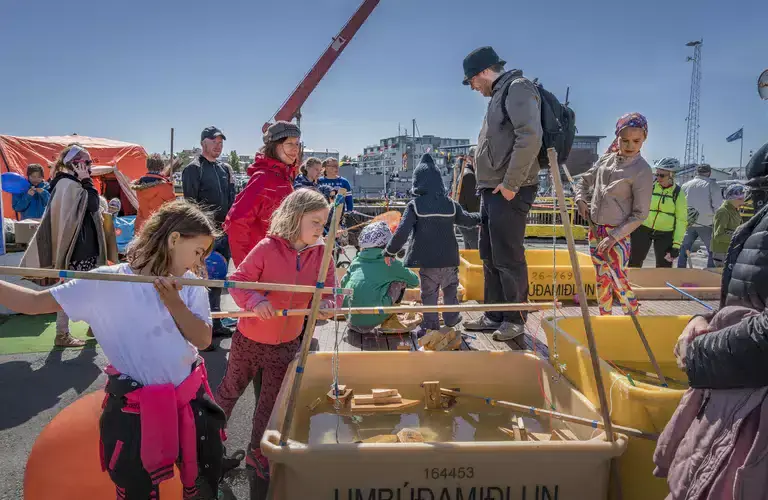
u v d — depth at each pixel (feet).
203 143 17.29
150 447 6.21
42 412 11.93
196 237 6.59
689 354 5.32
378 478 6.79
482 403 9.70
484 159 13.70
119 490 6.64
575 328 10.98
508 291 14.17
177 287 6.25
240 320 9.26
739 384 4.87
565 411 8.93
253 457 9.09
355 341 15.08
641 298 19.97
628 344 11.21
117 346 6.38
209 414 7.08
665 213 21.33
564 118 13.11
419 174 14.83
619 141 13.70
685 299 19.95
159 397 6.31
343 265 26.68
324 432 8.73
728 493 4.88
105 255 15.84
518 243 13.80
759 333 4.61
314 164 22.99
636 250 21.97
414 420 9.18
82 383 13.55
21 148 42.73
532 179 13.43
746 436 4.88
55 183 14.98
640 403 7.29
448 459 6.77
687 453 5.42
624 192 13.71
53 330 18.02
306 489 6.77
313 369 9.96
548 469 6.87
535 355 10.25
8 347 16.16
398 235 14.40
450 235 14.83
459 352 10.23
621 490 7.08
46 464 7.27
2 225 21.35
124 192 35.45
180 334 6.61
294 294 9.05
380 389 9.72
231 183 18.22
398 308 8.41
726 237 24.62
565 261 23.35
